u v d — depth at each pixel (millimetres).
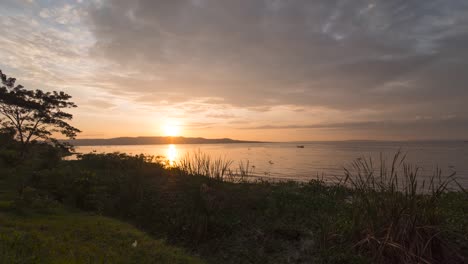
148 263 5160
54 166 13797
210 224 7332
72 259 4535
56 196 9750
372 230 5523
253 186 10930
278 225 7102
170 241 7016
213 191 9016
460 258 5031
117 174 12953
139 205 9117
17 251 4418
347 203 8188
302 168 34344
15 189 9961
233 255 6234
